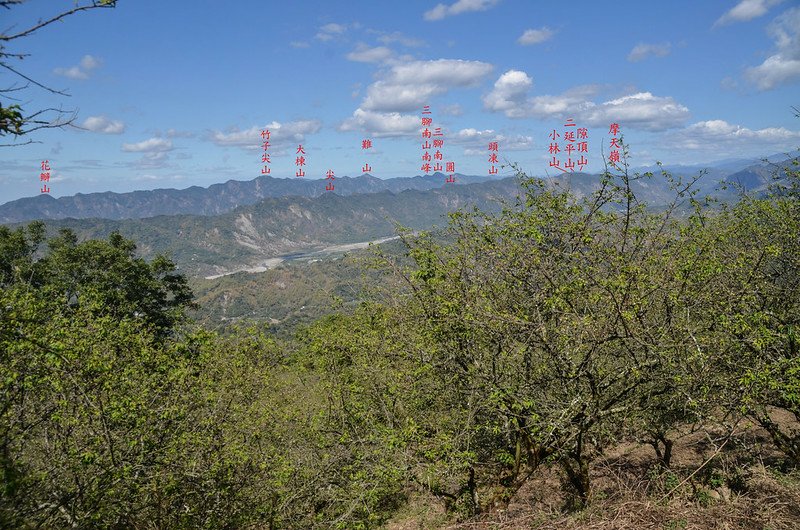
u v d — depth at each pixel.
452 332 9.08
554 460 10.52
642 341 7.41
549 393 8.74
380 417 11.58
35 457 7.89
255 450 10.72
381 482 10.54
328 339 12.98
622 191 8.28
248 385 11.71
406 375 10.26
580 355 8.12
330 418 12.20
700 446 13.49
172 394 9.33
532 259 8.19
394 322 10.71
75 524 7.16
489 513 8.87
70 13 4.07
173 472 8.95
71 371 7.65
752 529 6.23
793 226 8.88
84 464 7.52
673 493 7.70
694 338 7.34
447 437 8.99
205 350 10.55
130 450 7.95
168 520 9.70
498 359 8.92
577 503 9.66
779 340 8.26
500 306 8.79
